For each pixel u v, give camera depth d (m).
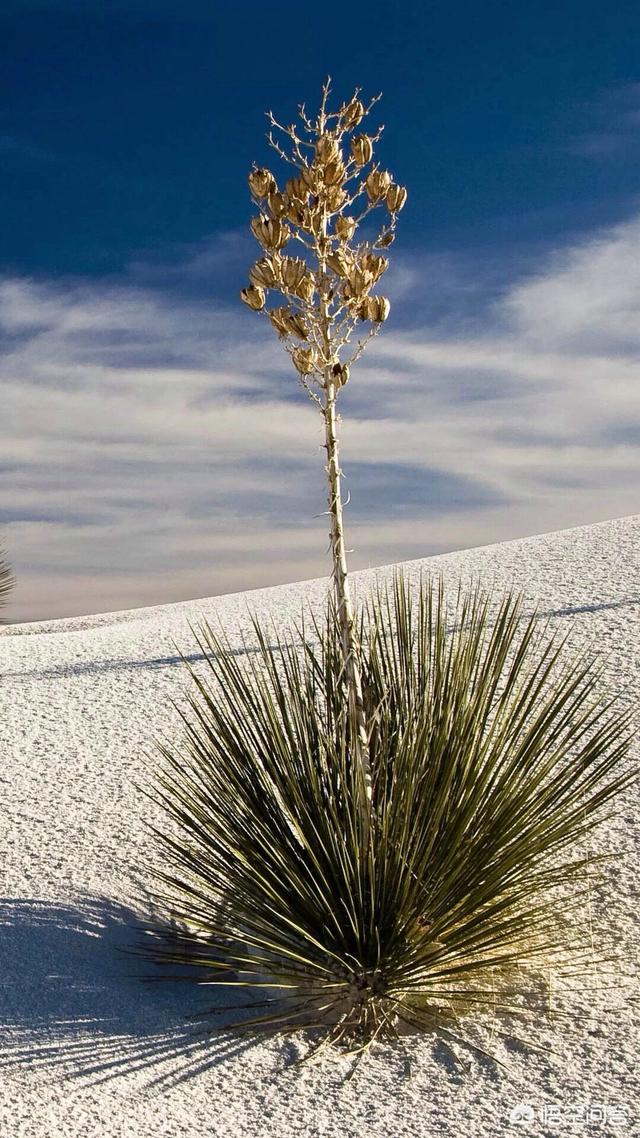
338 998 3.03
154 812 4.54
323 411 3.02
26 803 4.73
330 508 3.08
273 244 2.89
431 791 3.02
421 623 3.27
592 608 6.91
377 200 2.89
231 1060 2.81
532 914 3.07
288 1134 2.45
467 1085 2.64
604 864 3.83
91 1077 2.72
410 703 3.16
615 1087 2.59
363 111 2.91
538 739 3.18
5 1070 2.76
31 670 7.42
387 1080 2.68
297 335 2.91
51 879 3.94
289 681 3.32
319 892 2.97
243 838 3.19
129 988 3.24
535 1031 2.90
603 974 3.20
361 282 2.82
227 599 11.20
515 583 7.96
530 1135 2.39
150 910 3.71
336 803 3.10
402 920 2.94
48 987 3.20
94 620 13.42
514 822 3.08
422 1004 3.04
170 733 5.54
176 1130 2.48
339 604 3.10
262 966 3.08
